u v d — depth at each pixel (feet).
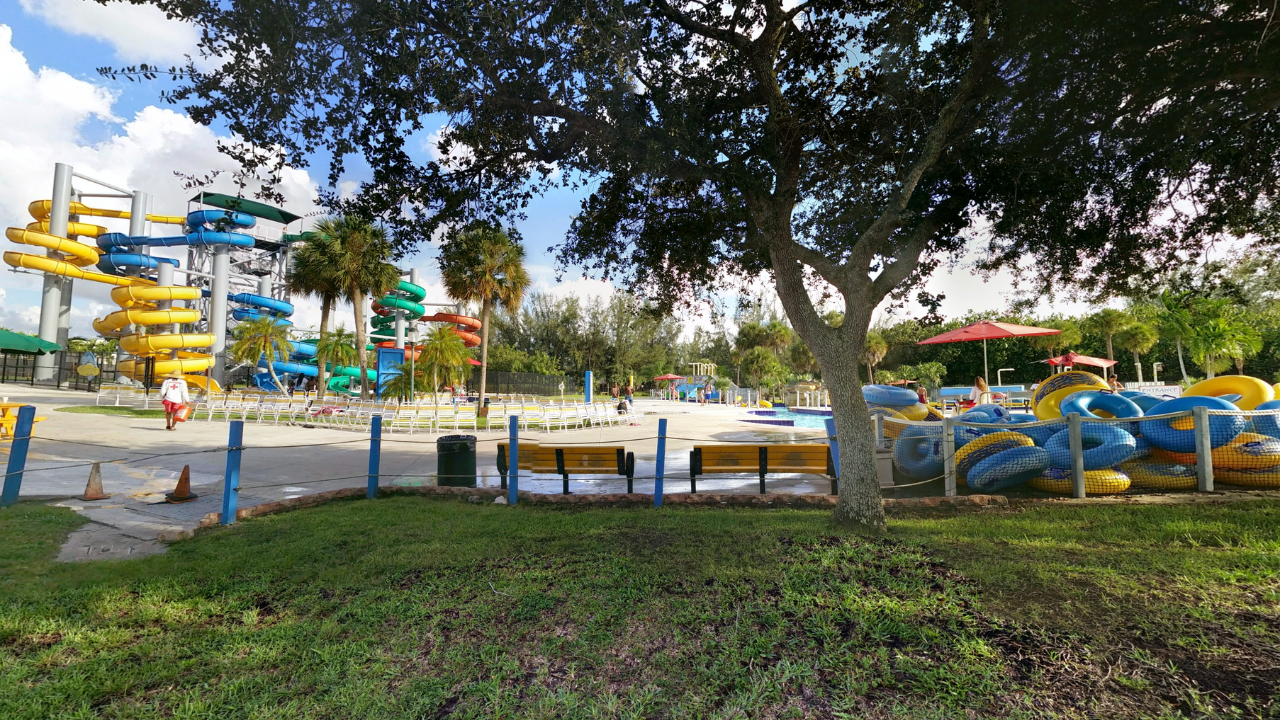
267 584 13.80
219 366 112.47
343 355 89.81
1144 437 24.30
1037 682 8.68
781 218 18.35
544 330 215.92
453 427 58.29
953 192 19.13
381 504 22.97
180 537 17.80
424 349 76.84
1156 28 14.08
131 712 8.51
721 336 234.17
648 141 16.01
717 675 9.21
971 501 21.62
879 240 17.52
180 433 46.24
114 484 26.35
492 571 14.39
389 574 14.32
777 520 19.27
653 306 24.53
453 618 11.64
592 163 18.74
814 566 13.98
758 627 10.89
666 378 166.50
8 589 13.28
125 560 15.58
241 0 13.20
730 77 19.15
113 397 79.41
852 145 19.79
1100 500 22.02
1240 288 21.76
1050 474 23.31
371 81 15.34
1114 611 11.10
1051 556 14.56
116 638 10.93
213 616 12.07
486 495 24.41
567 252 22.25
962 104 16.88
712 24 19.08
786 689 8.78
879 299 17.97
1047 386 31.63
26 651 10.44
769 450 23.91
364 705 8.52
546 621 11.42
